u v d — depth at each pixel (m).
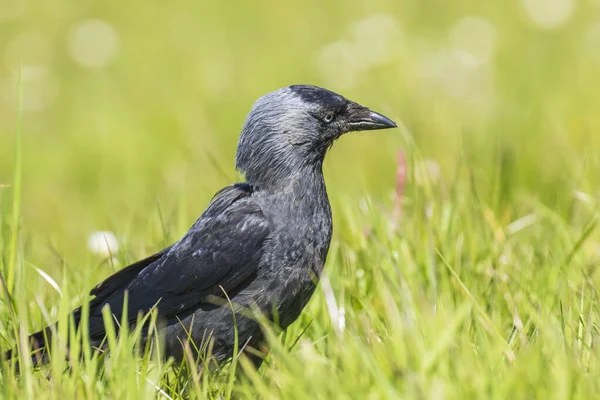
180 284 8.80
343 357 7.18
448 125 17.33
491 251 9.72
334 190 12.42
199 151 17.70
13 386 7.16
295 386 6.83
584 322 7.79
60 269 10.41
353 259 9.89
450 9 28.75
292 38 27.27
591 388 6.55
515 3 28.55
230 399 8.01
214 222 8.89
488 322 7.60
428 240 9.56
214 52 25.98
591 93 19.80
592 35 25.17
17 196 9.12
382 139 17.44
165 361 8.84
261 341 8.83
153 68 25.19
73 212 16.34
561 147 15.03
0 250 9.09
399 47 25.05
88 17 29.78
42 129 22.00
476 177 13.45
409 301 7.99
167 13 30.30
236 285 8.75
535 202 11.62
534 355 6.77
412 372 6.64
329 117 9.20
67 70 25.56
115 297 8.94
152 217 11.80
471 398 6.46
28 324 8.81
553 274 9.12
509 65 23.20
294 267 8.81
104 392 7.26
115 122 21.48
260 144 9.05
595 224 9.52
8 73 25.30
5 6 30.77
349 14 29.28
